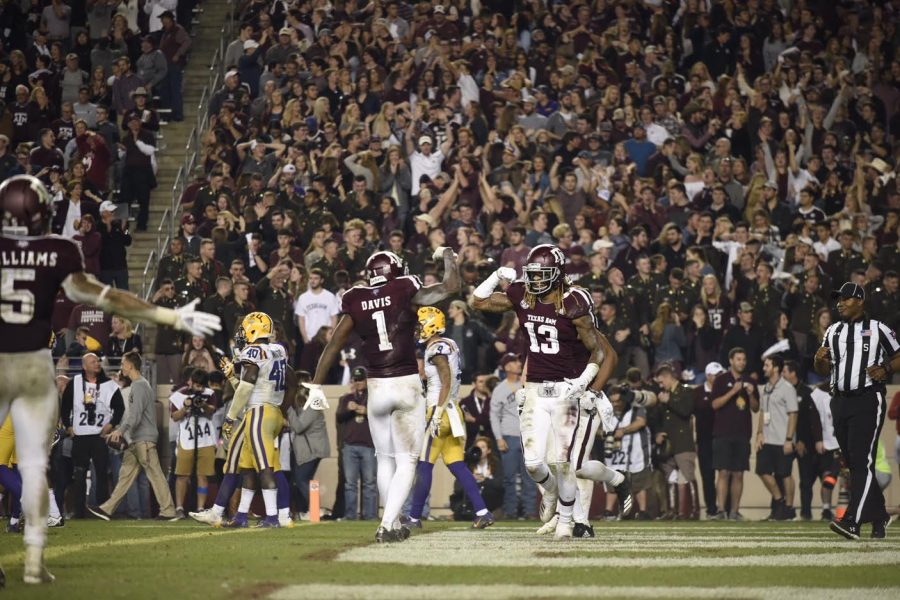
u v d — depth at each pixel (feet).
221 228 133.39
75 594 38.65
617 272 123.95
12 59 160.97
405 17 173.68
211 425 112.68
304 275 126.62
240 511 86.17
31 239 43.11
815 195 150.51
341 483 114.83
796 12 178.91
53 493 88.48
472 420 115.55
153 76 163.22
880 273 131.34
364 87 156.15
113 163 151.94
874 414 70.74
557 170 145.38
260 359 82.17
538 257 62.80
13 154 146.10
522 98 159.74
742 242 134.00
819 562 52.31
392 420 62.49
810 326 125.70
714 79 171.22
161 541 66.13
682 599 38.11
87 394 110.11
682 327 124.57
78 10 173.78
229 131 154.10
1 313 42.68
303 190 141.08
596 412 65.10
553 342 63.67
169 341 122.83
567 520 66.33
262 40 165.99
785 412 117.60
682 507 117.08
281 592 39.09
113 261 130.31
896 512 115.65
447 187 142.51
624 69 166.71
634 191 144.66
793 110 163.73
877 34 173.47
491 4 174.60
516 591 39.70
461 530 83.97
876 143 161.58
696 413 118.32
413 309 62.23
